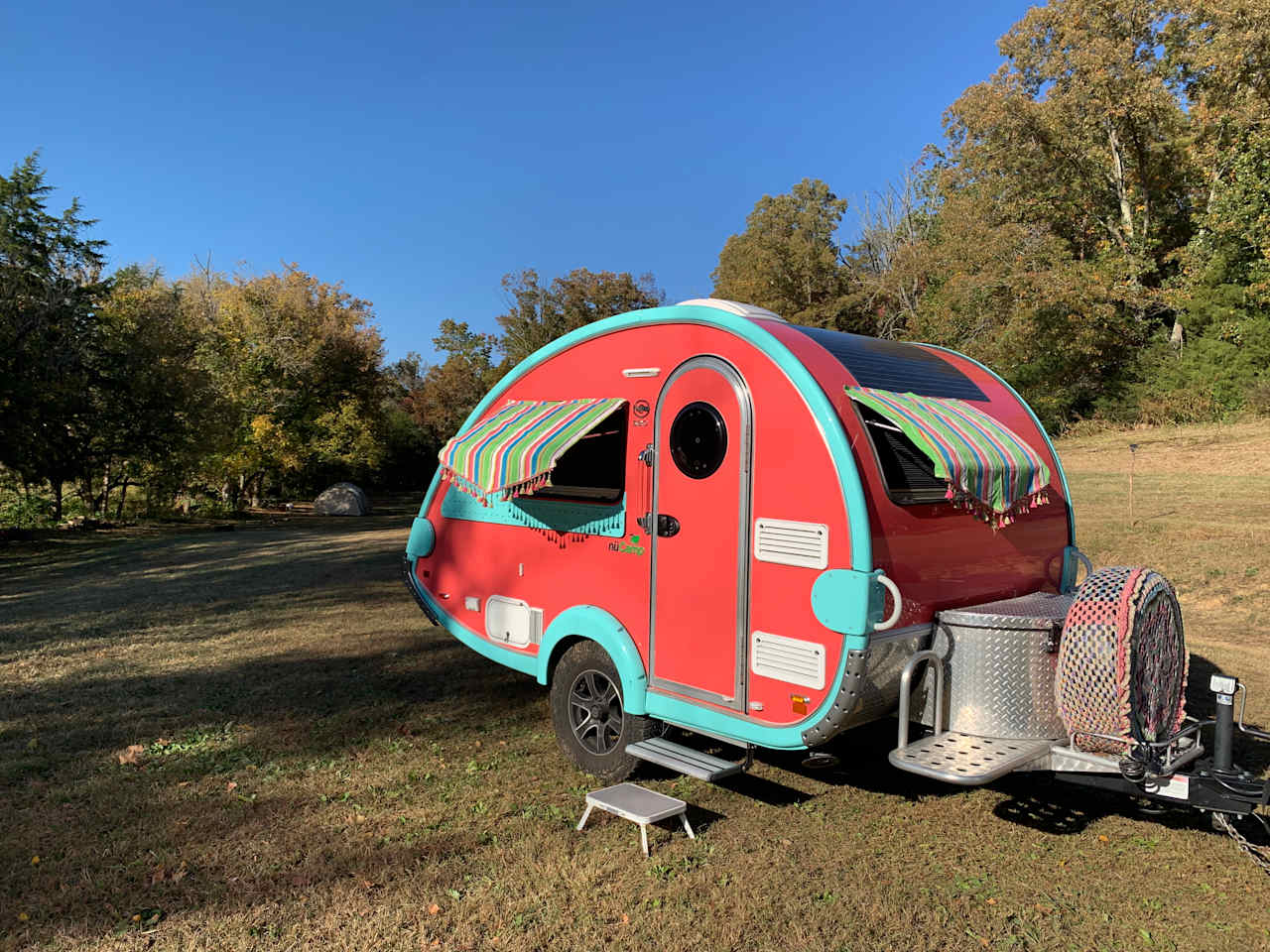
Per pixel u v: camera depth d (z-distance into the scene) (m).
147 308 27.97
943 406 4.00
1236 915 3.23
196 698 6.24
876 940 3.07
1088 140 28.84
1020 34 29.69
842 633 3.41
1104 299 28.11
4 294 22.97
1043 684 3.56
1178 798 3.34
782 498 3.65
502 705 6.03
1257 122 25.36
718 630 3.90
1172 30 27.97
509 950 3.02
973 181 33.81
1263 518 11.77
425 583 6.01
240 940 3.09
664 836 3.91
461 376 51.78
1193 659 6.75
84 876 3.55
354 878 3.53
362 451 39.22
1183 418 24.98
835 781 4.58
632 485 4.36
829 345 4.06
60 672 7.05
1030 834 3.94
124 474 29.44
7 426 22.48
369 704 6.06
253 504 37.22
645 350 4.36
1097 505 13.88
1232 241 26.17
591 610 4.55
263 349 35.75
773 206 48.44
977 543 4.03
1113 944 3.05
